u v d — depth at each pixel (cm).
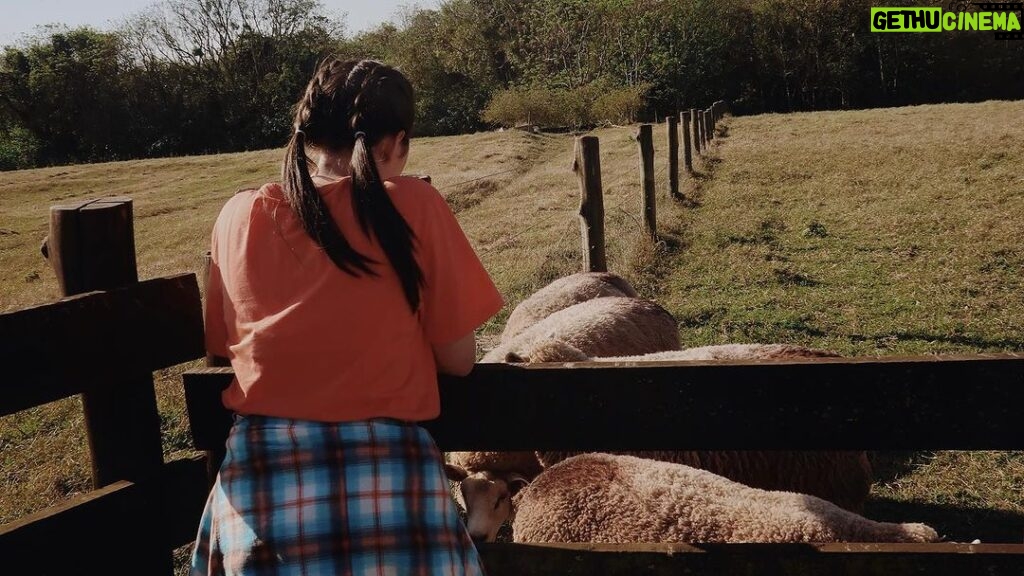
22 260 1349
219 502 157
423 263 166
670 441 195
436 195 172
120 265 196
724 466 367
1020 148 1459
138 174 2527
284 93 4869
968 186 1198
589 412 195
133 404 198
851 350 611
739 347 433
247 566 150
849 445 190
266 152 2945
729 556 195
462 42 5275
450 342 172
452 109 5209
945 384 184
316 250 161
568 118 3581
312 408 157
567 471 331
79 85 4594
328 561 150
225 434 204
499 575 204
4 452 530
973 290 736
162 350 202
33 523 178
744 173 1475
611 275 648
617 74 4391
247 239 166
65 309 180
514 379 196
